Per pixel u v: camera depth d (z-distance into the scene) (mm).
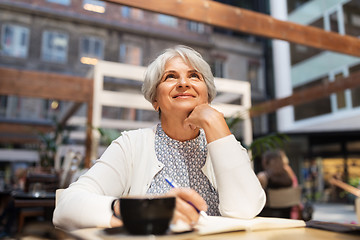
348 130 9039
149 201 389
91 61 11602
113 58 11828
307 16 9148
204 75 835
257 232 457
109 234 395
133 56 12164
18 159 9820
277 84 10234
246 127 4395
